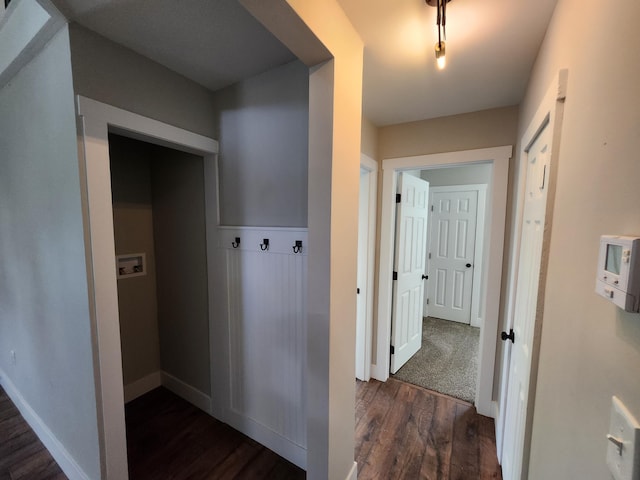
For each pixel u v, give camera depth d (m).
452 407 2.24
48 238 1.48
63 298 1.43
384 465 1.71
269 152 1.65
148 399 2.32
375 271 2.59
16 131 1.62
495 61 1.43
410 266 2.88
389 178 2.45
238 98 1.74
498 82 1.64
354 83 1.28
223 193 1.88
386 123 2.36
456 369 2.82
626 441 0.46
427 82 1.67
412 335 3.04
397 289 2.65
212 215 1.92
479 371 2.15
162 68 1.54
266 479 1.62
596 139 0.65
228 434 1.94
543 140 1.14
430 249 4.33
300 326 1.63
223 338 1.97
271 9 0.86
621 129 0.54
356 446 1.85
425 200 3.12
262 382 1.82
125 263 2.28
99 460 1.35
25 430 1.95
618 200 0.54
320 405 1.31
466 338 3.57
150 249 2.41
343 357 1.38
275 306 1.71
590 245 0.66
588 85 0.71
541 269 0.98
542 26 1.17
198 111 1.74
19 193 1.68
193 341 2.21
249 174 1.75
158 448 1.83
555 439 0.81
